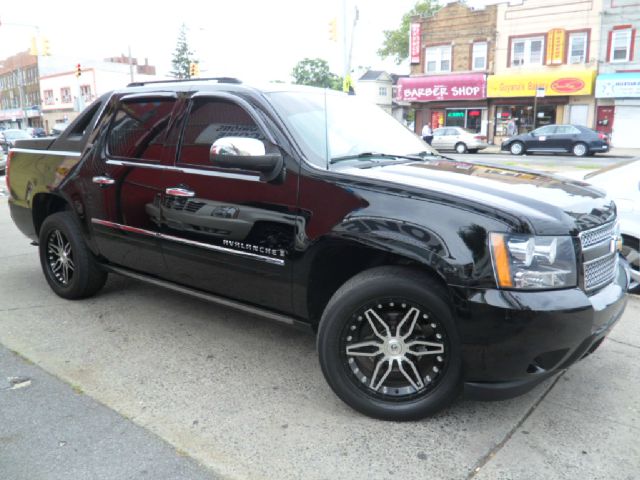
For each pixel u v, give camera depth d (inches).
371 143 142.9
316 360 143.4
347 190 114.8
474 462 101.2
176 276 150.7
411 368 111.6
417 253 104.9
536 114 1187.9
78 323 166.2
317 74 2859.3
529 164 758.5
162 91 154.0
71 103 2426.2
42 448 104.0
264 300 132.0
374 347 113.4
